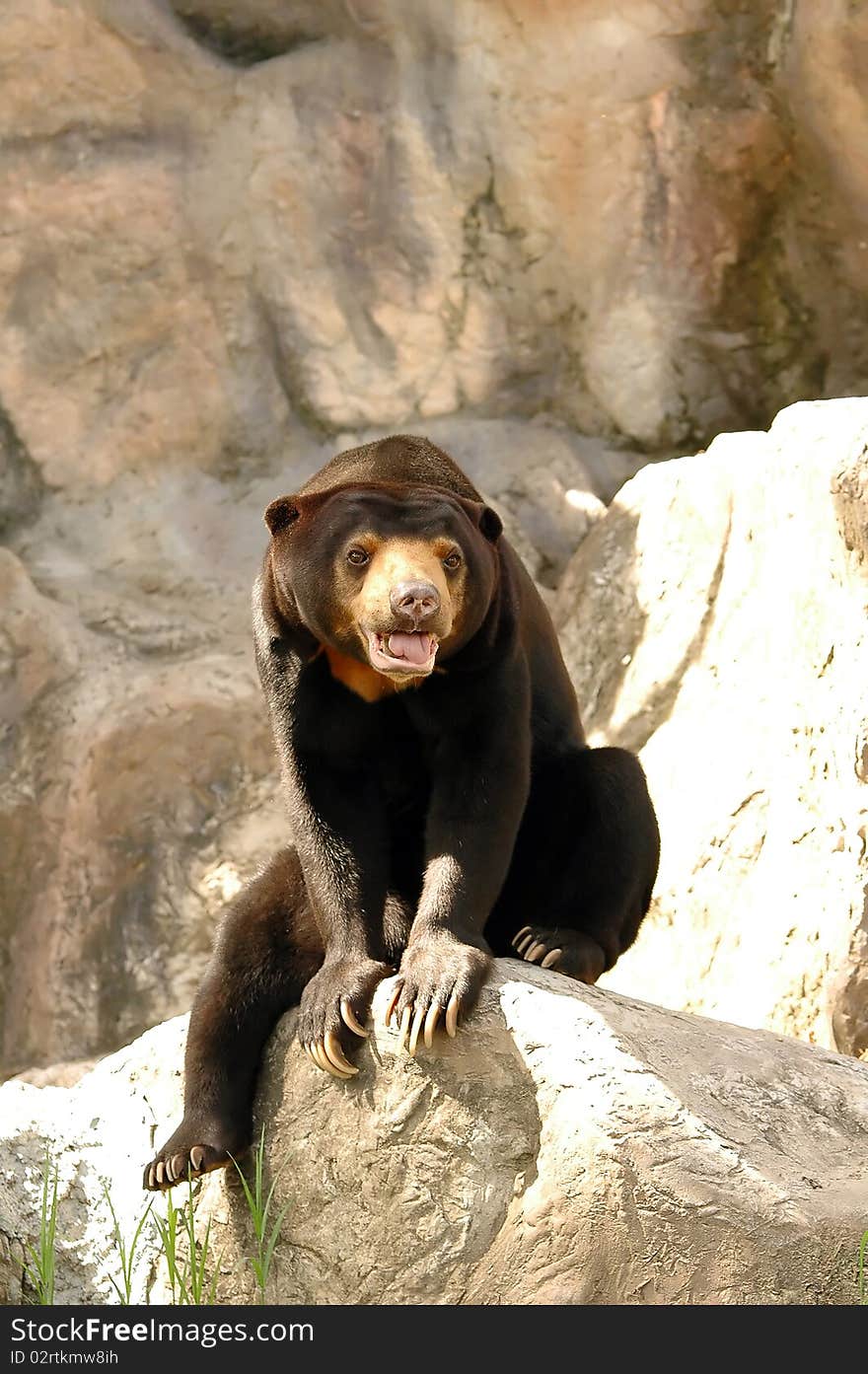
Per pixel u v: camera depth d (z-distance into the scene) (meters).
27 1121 8.16
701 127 15.45
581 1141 6.63
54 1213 7.48
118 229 15.38
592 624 13.97
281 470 15.73
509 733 7.82
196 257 15.53
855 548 10.68
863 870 10.19
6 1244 7.72
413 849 8.53
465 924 7.49
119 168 15.38
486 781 7.77
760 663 12.23
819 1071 7.46
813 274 15.56
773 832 11.30
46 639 14.49
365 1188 7.18
